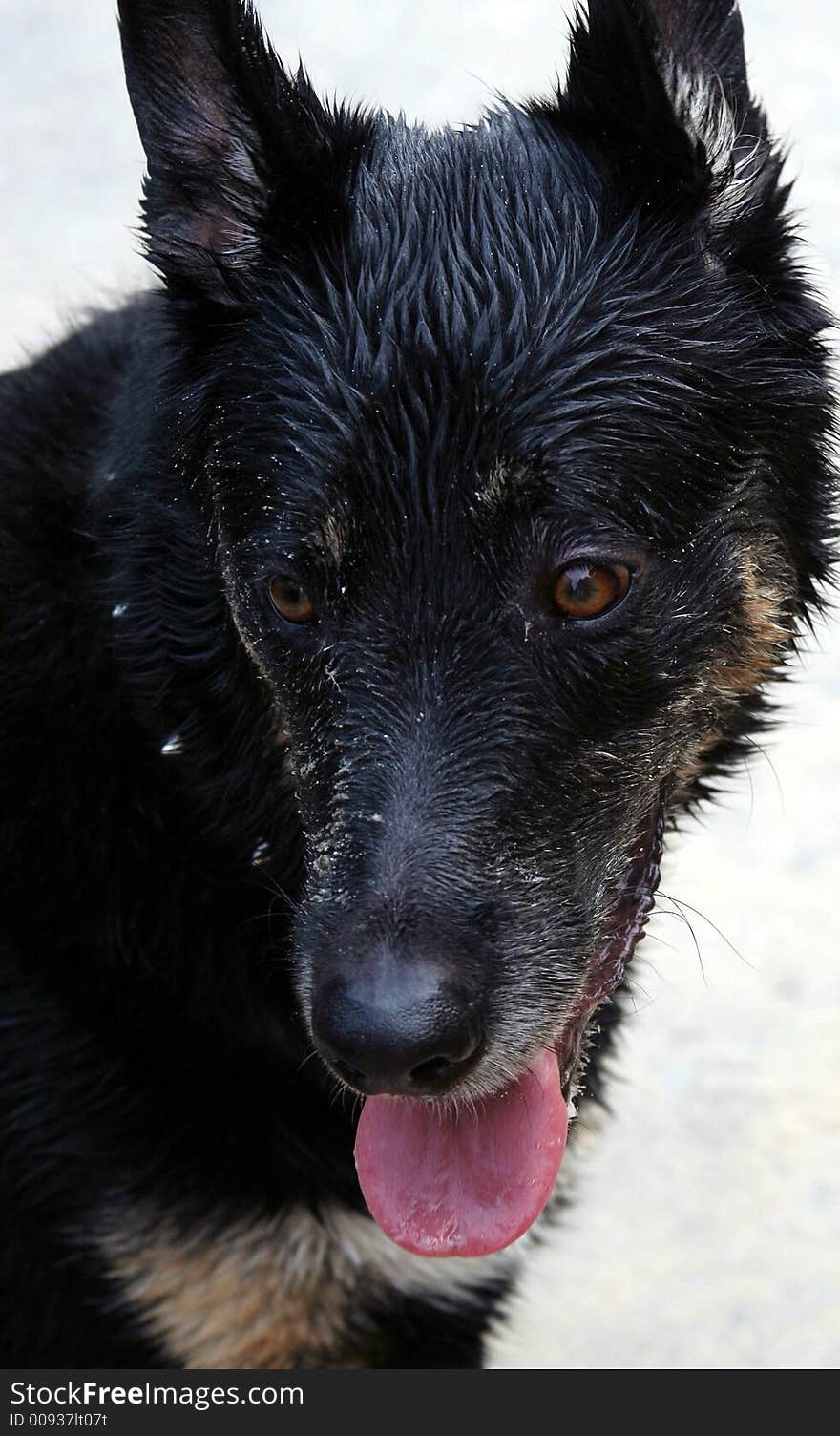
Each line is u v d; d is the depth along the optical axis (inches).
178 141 26.2
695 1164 37.0
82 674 27.5
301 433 25.1
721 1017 39.2
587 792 25.1
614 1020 30.2
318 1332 29.0
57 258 61.2
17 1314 29.0
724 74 26.3
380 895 23.8
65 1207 28.2
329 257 25.9
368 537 24.6
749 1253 35.7
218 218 26.5
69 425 28.5
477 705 24.4
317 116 26.5
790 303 26.3
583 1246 35.9
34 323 56.7
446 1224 25.1
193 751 27.0
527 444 24.5
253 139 26.0
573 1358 34.3
